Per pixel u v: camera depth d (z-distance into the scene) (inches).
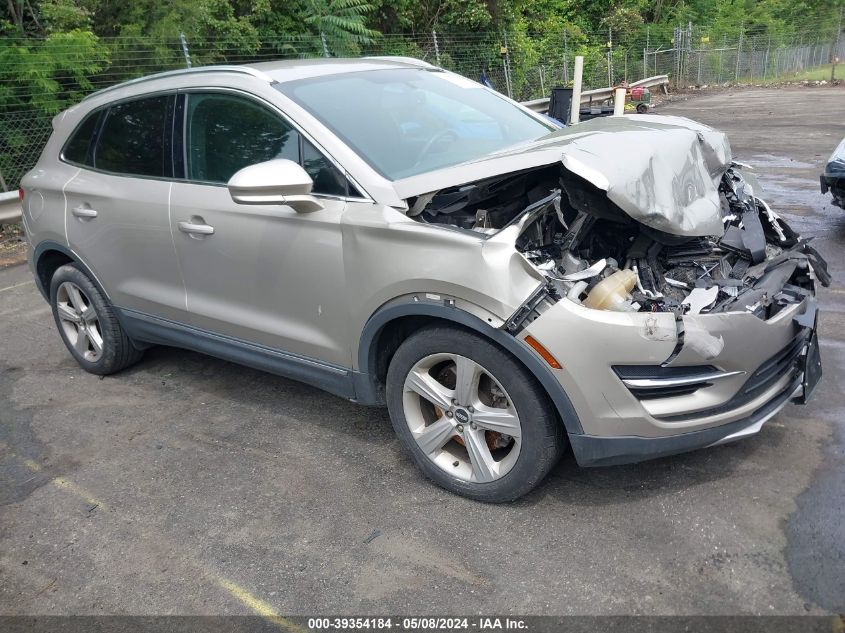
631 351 98.9
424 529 112.7
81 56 382.9
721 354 101.9
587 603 95.6
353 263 116.6
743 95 927.0
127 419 155.8
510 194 135.6
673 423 104.0
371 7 584.4
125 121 155.8
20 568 110.7
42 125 381.7
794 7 1620.3
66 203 165.5
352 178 119.3
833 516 108.2
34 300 244.2
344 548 109.9
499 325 101.6
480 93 165.2
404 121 137.4
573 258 116.0
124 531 117.9
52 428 153.8
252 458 137.1
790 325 111.2
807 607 92.2
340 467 131.9
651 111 717.3
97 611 101.0
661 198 111.9
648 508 113.3
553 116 442.9
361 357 121.6
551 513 113.8
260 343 137.5
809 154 427.2
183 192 141.3
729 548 103.3
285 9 559.8
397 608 97.4
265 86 131.7
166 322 153.9
